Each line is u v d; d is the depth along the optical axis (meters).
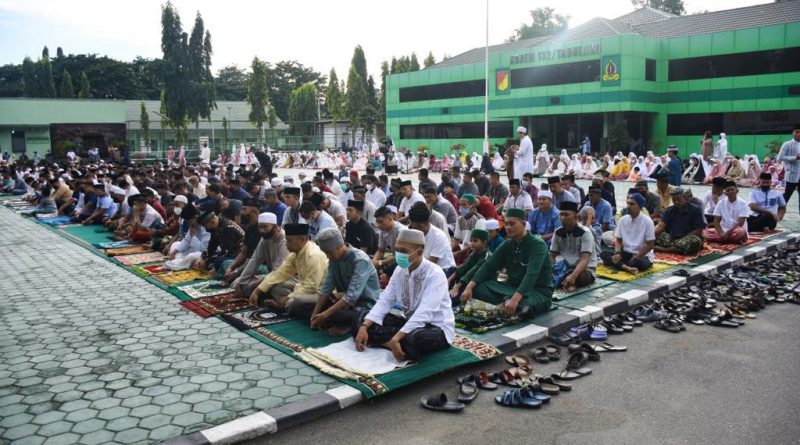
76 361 5.48
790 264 8.96
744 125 35.38
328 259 6.29
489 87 43.22
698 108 36.75
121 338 6.12
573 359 5.41
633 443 4.03
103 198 15.42
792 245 10.94
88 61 70.00
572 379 5.11
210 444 3.98
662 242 9.99
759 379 5.03
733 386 4.90
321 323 6.16
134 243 12.12
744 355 5.58
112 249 11.48
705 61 36.22
